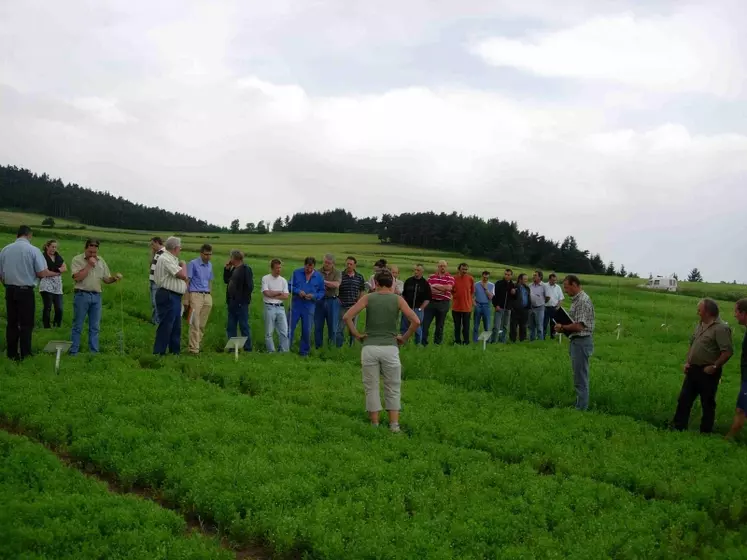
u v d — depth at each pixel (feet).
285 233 487.20
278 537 26.48
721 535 29.76
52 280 69.92
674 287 199.11
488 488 32.45
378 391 42.29
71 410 39.83
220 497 29.19
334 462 34.32
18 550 23.84
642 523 29.40
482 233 402.72
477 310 86.63
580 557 25.93
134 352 60.80
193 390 46.37
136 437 35.78
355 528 27.17
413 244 408.87
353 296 71.56
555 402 52.75
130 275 111.14
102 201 558.97
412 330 42.16
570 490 33.04
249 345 67.77
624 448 40.14
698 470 36.83
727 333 44.52
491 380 56.90
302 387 50.80
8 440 33.86
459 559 25.40
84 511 27.45
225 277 73.05
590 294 170.71
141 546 24.85
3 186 529.45
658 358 74.84
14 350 53.11
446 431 41.63
